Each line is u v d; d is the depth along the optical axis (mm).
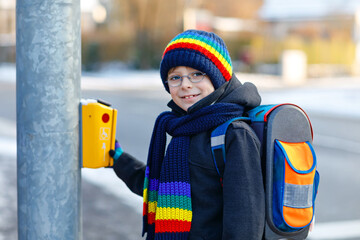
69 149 1827
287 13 33781
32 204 1806
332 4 33281
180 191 1840
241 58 31094
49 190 1802
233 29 33094
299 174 1796
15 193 5273
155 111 13086
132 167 2146
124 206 4984
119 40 32750
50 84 1770
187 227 1822
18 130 1825
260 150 1847
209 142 1869
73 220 1858
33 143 1785
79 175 1890
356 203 5445
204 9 34812
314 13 33375
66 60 1787
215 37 1976
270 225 1804
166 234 1848
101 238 4070
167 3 32375
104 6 35469
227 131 1818
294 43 31828
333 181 6430
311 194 1853
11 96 16438
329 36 33594
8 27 36156
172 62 1953
